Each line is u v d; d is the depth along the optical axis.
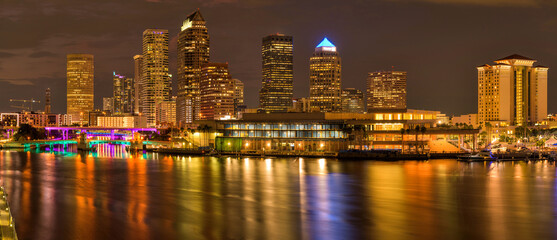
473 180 160.88
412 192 137.00
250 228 96.62
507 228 96.81
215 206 117.56
